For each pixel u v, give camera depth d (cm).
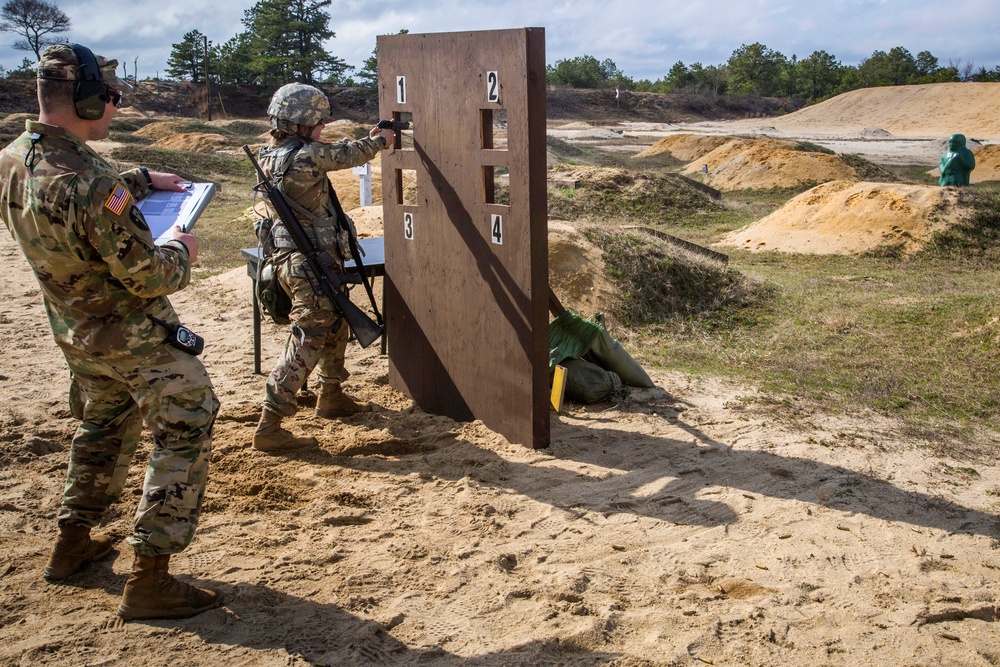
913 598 317
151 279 281
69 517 321
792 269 1171
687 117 9500
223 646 285
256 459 452
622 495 411
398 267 552
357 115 8069
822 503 400
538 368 461
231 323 761
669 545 362
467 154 473
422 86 497
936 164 3634
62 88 273
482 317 487
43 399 547
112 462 324
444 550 357
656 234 977
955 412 536
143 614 297
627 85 11381
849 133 6156
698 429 502
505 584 327
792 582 329
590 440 484
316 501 402
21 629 292
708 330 782
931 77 10775
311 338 459
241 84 8656
